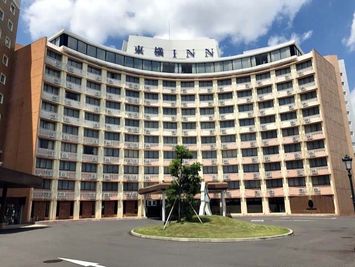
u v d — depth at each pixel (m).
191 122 65.62
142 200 59.00
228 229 23.48
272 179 59.34
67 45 56.38
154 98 65.31
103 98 58.94
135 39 69.06
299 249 15.81
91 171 54.97
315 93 57.62
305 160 56.22
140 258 13.78
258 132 61.88
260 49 66.06
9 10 52.00
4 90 50.38
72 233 26.06
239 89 64.88
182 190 27.94
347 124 62.00
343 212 52.44
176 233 22.30
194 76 67.06
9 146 48.72
